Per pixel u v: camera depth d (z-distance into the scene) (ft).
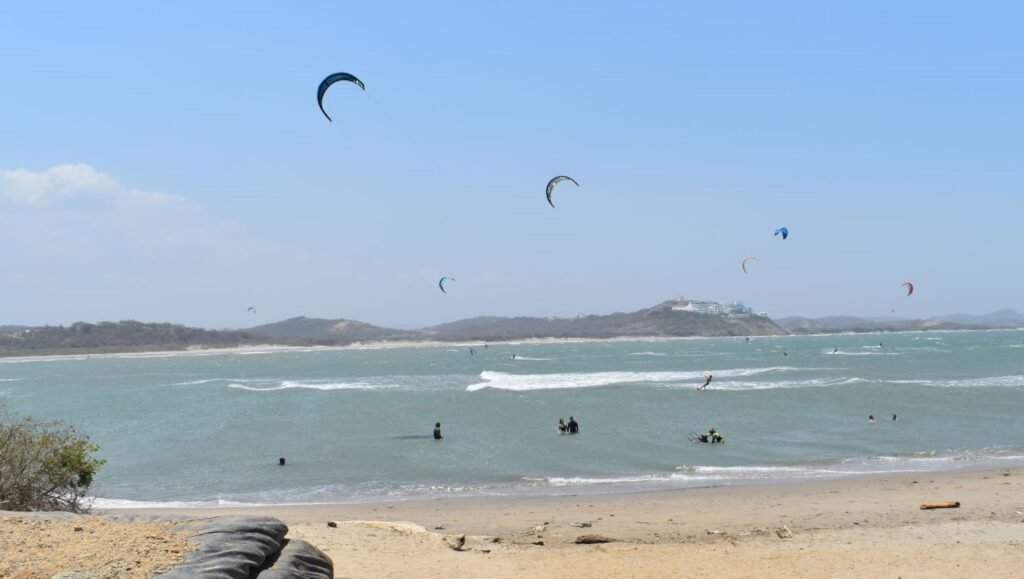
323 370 348.38
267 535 24.25
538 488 70.49
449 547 38.58
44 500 42.60
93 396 215.92
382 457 92.27
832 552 39.04
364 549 36.94
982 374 218.59
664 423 118.93
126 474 84.28
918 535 43.68
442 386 217.97
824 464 79.77
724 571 35.60
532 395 178.81
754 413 130.31
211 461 92.48
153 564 21.29
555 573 34.71
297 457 93.97
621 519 52.95
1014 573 34.73
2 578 19.92
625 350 556.10
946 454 84.69
